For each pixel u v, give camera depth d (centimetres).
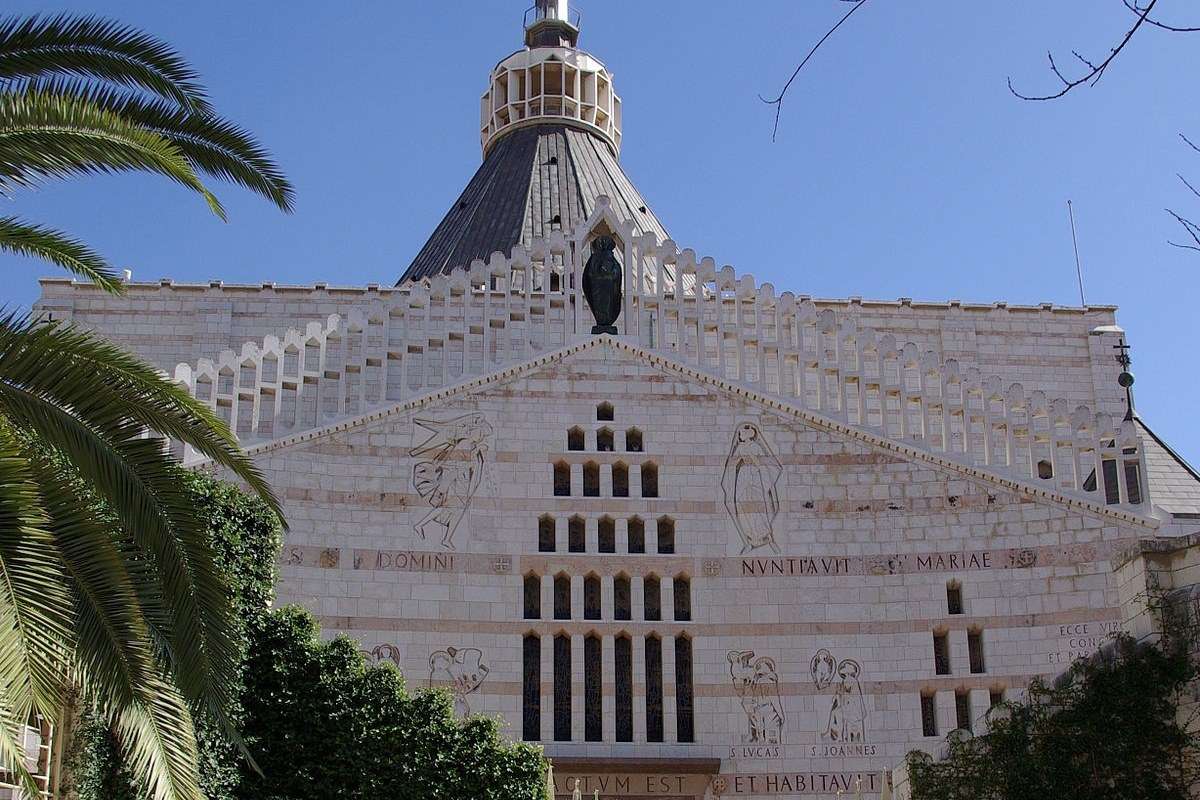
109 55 2420
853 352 5647
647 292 5978
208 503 3456
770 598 4778
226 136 2525
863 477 4912
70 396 2112
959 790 3075
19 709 1889
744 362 5128
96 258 2383
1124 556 2738
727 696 4669
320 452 4756
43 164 2200
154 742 2136
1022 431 4969
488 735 3609
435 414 4897
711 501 4903
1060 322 6059
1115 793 2644
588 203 7088
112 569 2142
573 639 4722
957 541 4803
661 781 4553
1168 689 2609
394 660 4594
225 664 2247
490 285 5344
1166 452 5425
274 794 3428
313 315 5766
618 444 4962
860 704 4656
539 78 7869
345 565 4666
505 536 4797
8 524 1939
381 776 3506
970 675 4641
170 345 5675
